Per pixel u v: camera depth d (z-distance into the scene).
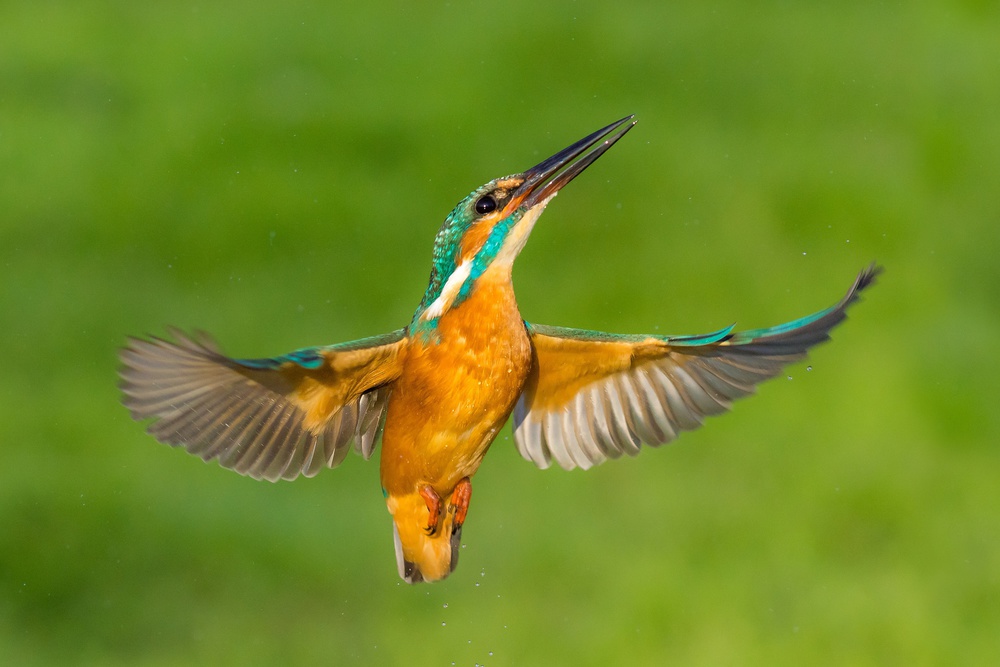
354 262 17.41
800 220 18.86
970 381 16.11
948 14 23.98
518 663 12.29
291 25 22.52
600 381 7.79
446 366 7.07
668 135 20.23
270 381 6.78
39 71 20.62
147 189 18.30
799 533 13.73
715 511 13.96
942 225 18.89
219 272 17.17
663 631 12.62
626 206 18.86
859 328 17.09
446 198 18.56
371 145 19.39
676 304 17.42
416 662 12.24
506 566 13.23
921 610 12.70
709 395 7.59
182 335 6.14
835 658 12.38
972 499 14.22
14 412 14.57
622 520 13.83
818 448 15.01
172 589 12.67
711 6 23.73
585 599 12.91
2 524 13.05
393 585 12.88
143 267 17.11
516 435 8.05
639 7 23.42
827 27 23.45
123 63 21.11
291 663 12.08
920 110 21.19
